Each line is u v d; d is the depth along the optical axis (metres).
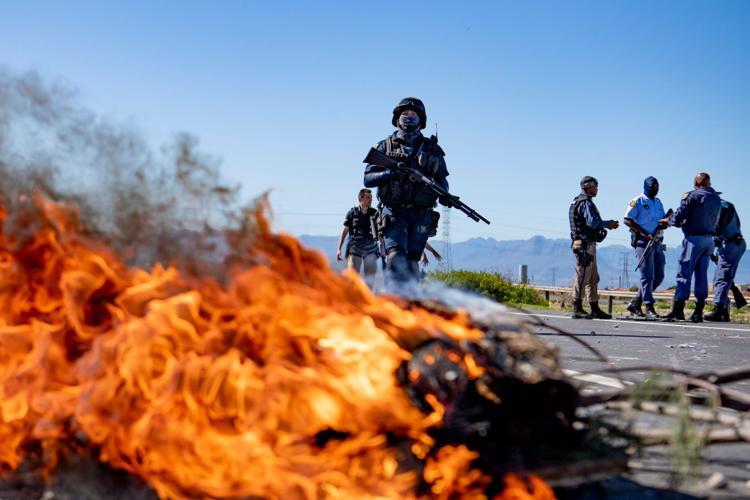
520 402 2.44
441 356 2.45
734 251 13.04
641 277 13.09
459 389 2.40
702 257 12.59
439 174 8.07
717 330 10.51
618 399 3.03
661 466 3.06
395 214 7.89
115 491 2.58
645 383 2.95
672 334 9.70
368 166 8.03
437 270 18.03
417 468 2.40
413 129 8.00
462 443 2.42
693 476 2.74
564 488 2.52
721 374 3.22
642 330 10.24
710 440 2.91
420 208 7.95
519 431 2.44
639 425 2.82
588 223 12.31
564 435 2.51
